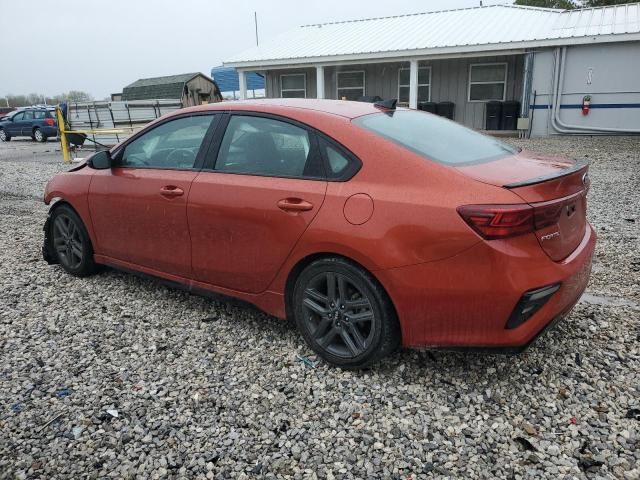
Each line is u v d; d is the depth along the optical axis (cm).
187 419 271
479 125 1805
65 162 1494
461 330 271
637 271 461
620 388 288
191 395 291
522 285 255
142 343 350
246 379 306
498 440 252
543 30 1574
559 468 232
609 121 1483
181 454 246
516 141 1437
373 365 316
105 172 426
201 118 375
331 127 312
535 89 1550
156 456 245
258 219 324
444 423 264
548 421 264
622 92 1449
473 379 300
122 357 333
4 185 1066
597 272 462
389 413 273
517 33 1597
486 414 270
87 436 258
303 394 291
